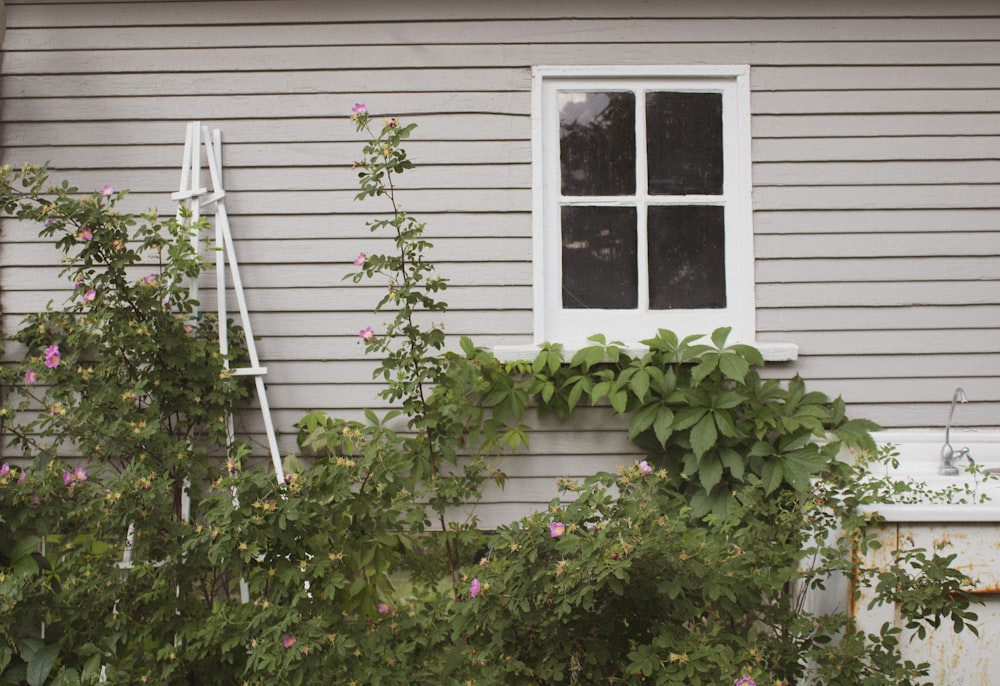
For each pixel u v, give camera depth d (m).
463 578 3.02
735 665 2.71
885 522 3.21
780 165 4.09
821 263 4.08
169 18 4.11
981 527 3.21
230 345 4.06
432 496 4.00
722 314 4.14
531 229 4.08
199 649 3.15
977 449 4.03
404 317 3.64
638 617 2.99
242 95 4.11
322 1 4.10
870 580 3.17
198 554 3.28
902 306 4.08
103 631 3.29
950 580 2.92
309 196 4.10
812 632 3.03
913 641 3.25
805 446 3.82
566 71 4.09
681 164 4.18
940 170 4.09
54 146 4.11
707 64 4.10
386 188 4.07
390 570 4.02
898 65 4.10
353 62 4.10
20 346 4.09
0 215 4.10
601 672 2.91
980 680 3.23
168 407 3.84
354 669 2.97
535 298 4.06
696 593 2.94
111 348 3.71
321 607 3.07
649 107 4.18
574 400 3.89
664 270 4.17
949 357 4.07
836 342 4.07
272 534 2.98
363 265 3.67
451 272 4.07
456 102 4.09
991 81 4.10
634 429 3.83
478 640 2.94
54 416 3.74
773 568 3.10
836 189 4.09
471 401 4.00
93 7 4.11
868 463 3.80
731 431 3.74
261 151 4.11
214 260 4.14
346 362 4.09
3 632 3.22
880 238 4.09
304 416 4.07
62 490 3.50
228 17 4.11
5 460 4.06
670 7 4.10
